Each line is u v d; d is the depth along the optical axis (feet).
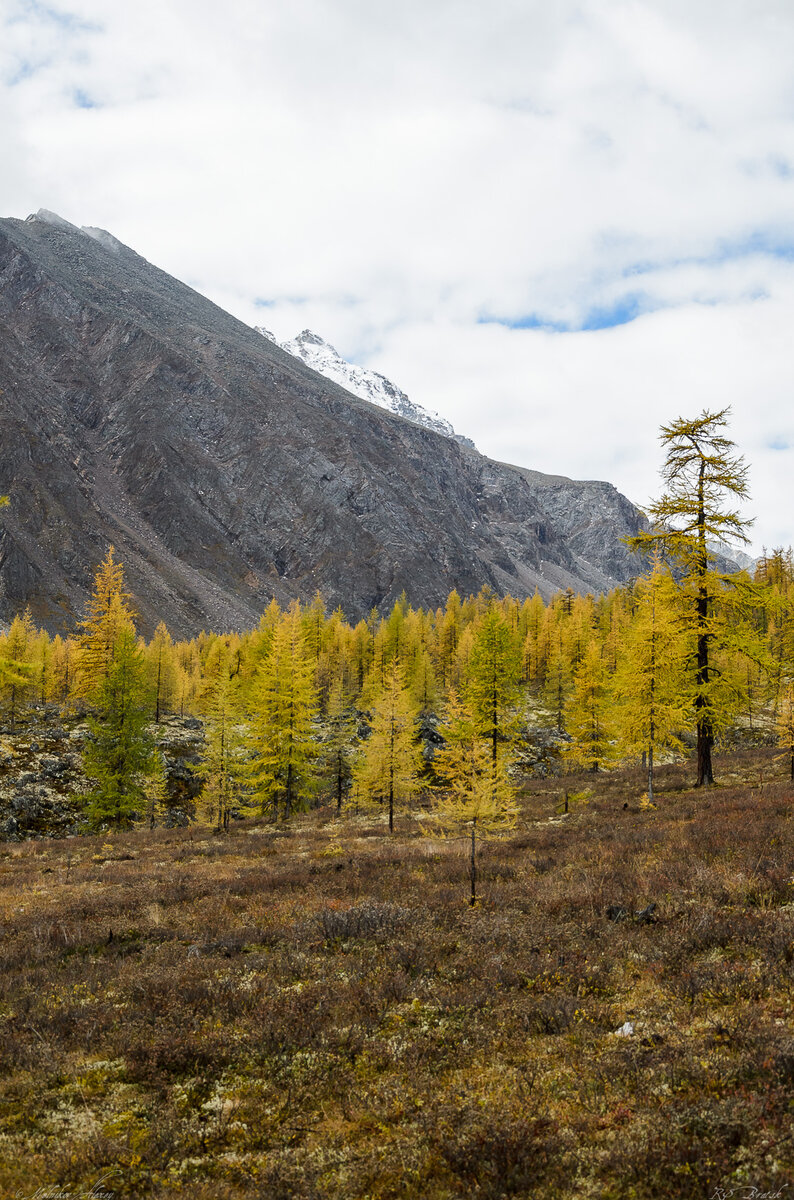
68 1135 19.69
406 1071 22.15
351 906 46.98
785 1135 15.92
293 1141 19.06
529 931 35.70
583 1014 24.72
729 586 90.33
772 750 141.08
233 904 52.06
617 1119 17.88
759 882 37.19
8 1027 27.89
